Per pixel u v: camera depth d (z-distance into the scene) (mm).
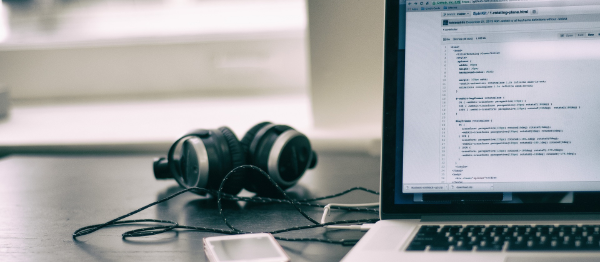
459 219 602
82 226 692
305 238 609
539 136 605
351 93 1296
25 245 619
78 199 835
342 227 647
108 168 1076
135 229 667
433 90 610
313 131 1341
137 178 977
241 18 1905
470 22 608
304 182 913
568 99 604
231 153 756
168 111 1812
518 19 606
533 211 601
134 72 1872
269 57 1834
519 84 605
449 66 609
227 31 1845
